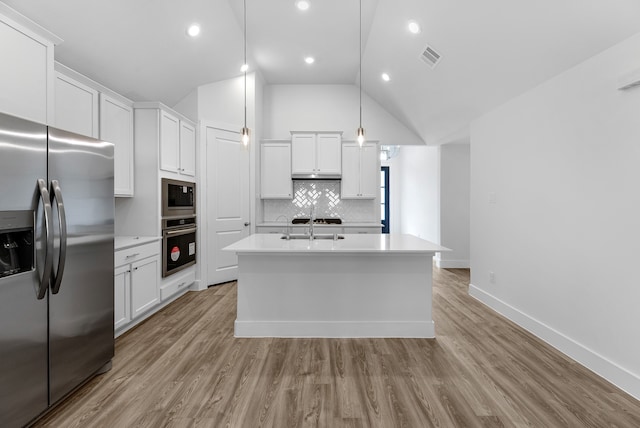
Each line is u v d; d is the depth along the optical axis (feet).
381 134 19.45
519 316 10.69
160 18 10.65
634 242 6.79
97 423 5.87
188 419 6.00
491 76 10.85
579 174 8.23
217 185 15.75
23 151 5.36
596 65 7.68
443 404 6.47
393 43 13.05
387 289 9.89
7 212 5.08
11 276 5.15
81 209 6.72
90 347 7.02
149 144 12.12
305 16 12.60
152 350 8.87
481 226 13.24
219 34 13.05
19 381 5.31
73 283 6.51
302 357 8.50
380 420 5.99
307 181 19.21
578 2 6.92
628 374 6.84
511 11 8.27
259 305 9.89
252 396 6.73
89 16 8.95
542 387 7.07
